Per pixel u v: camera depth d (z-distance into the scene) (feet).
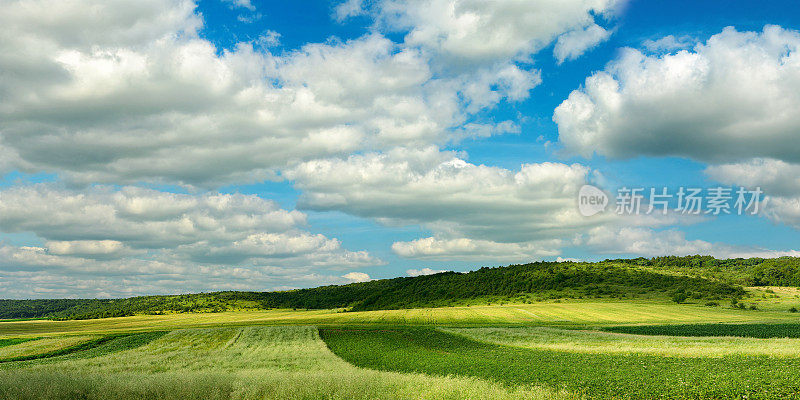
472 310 421.59
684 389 77.41
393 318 371.97
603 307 418.51
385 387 65.92
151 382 64.34
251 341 206.18
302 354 149.79
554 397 69.15
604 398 73.97
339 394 60.64
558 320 342.64
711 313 370.73
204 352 158.92
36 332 312.91
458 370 107.14
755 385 76.33
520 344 177.78
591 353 136.77
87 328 347.97
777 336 188.14
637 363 109.81
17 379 64.08
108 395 59.06
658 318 341.21
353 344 187.42
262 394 62.44
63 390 60.34
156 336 238.48
